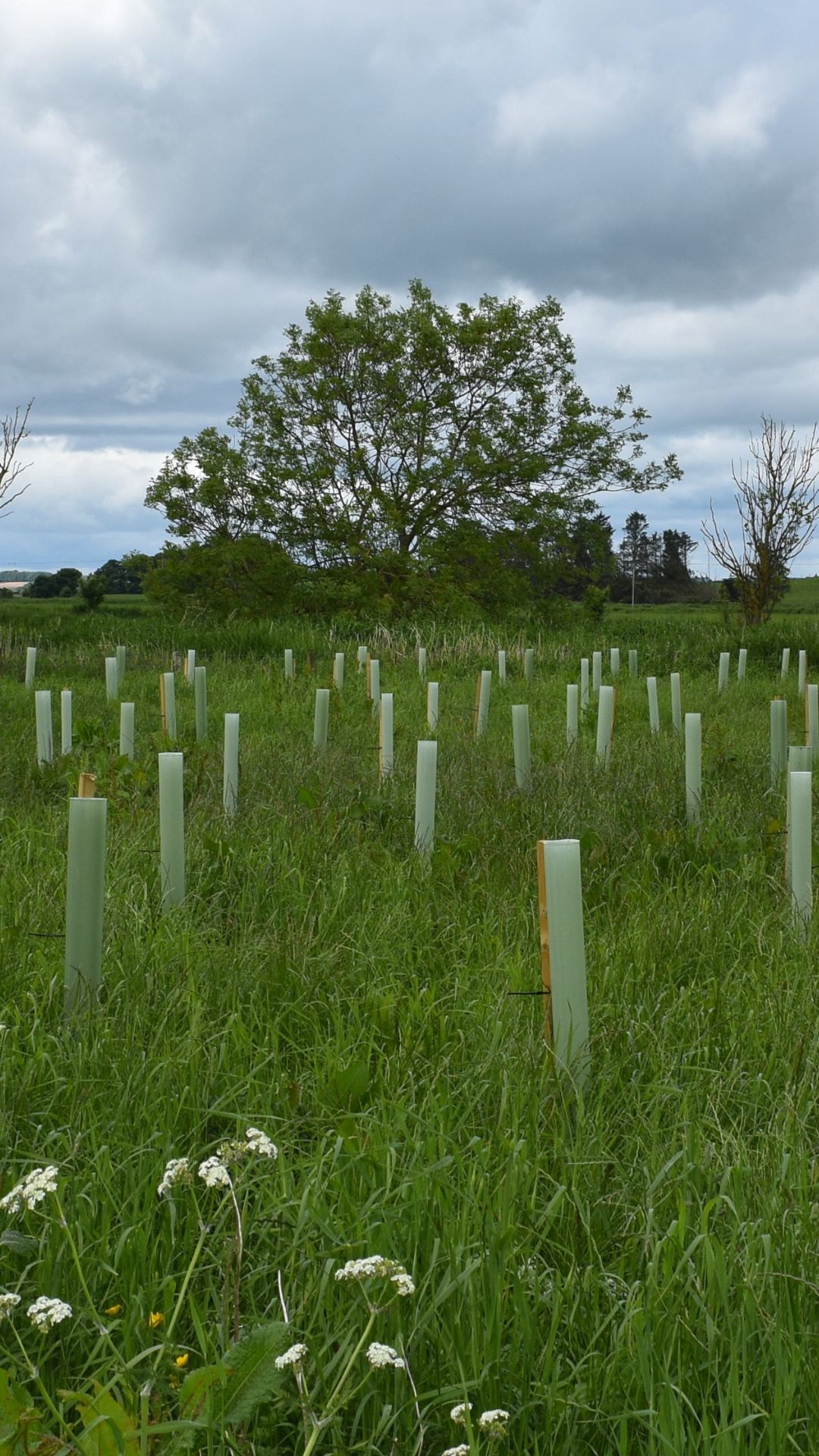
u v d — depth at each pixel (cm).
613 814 760
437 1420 230
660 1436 214
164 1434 210
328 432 3186
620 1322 255
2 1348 234
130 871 582
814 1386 229
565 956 373
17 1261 273
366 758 965
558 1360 238
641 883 599
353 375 3164
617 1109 360
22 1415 192
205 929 515
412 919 529
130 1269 263
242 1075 373
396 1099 355
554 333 3231
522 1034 397
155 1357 241
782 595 3047
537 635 2566
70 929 420
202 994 431
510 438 3153
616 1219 296
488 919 534
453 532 3127
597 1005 436
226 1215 279
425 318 3112
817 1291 254
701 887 584
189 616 3070
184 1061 367
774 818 716
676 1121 347
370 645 2292
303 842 660
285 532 3127
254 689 1600
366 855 638
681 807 800
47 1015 421
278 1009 437
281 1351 216
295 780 835
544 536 3231
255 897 562
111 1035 387
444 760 948
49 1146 324
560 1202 289
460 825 737
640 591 10369
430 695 1098
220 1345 239
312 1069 393
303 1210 272
